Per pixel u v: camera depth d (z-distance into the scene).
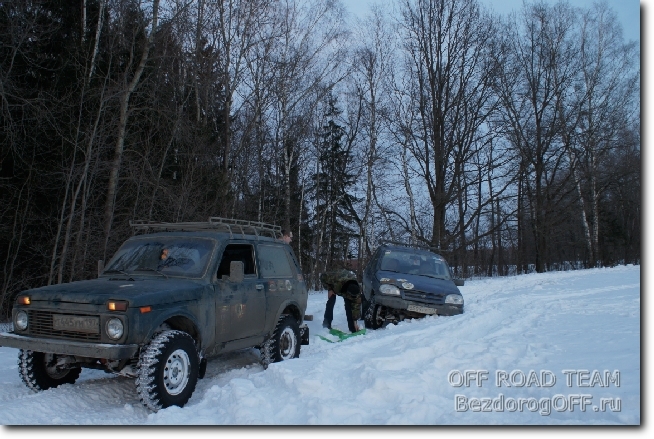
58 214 15.09
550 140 35.34
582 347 6.68
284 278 8.10
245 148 21.94
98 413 5.48
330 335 10.09
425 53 29.73
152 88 16.48
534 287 17.05
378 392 5.18
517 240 44.56
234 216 19.42
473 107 30.09
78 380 6.84
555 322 9.08
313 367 6.09
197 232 7.22
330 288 10.89
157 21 16.30
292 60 23.30
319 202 33.09
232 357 8.41
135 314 5.41
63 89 15.19
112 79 15.18
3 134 13.95
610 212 46.34
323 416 4.63
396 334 8.75
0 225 14.36
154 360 5.36
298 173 29.52
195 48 18.91
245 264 7.55
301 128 24.95
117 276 6.65
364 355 7.09
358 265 32.28
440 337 8.00
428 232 36.78
